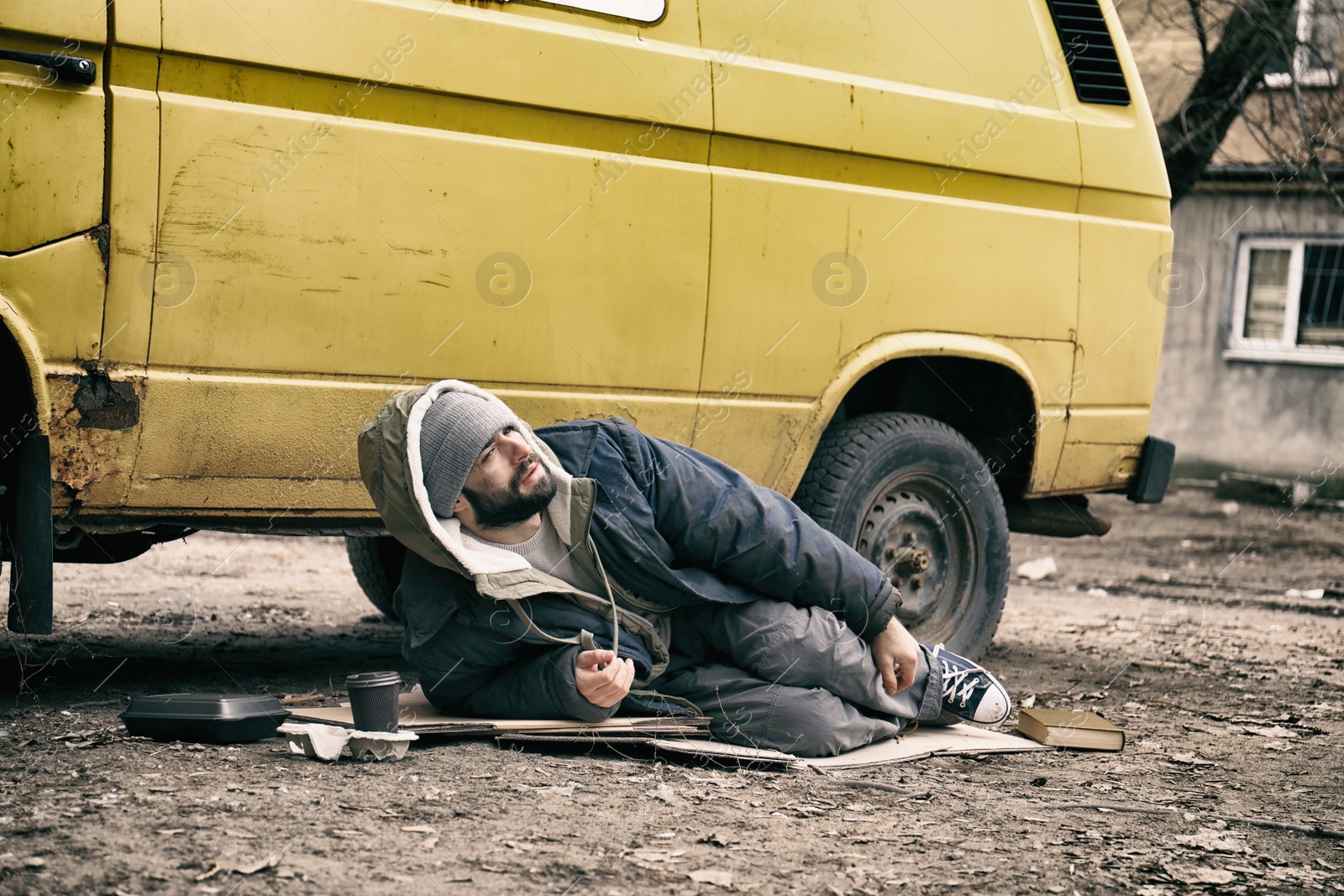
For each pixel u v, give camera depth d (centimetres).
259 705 298
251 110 315
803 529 312
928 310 435
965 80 450
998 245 449
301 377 327
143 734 296
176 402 311
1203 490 1519
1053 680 467
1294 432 1527
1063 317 469
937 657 346
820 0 416
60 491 303
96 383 302
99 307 300
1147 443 502
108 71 299
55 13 290
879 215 421
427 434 282
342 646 490
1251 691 461
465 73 344
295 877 205
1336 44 1044
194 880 201
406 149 335
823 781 292
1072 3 488
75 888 195
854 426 437
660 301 379
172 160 305
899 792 286
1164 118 1338
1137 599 830
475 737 306
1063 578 958
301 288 323
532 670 301
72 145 294
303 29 320
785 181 402
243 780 259
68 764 266
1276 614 760
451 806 249
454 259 344
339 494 340
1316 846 262
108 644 452
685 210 382
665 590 306
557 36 360
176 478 317
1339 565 1055
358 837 226
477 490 287
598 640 303
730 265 392
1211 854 252
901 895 217
